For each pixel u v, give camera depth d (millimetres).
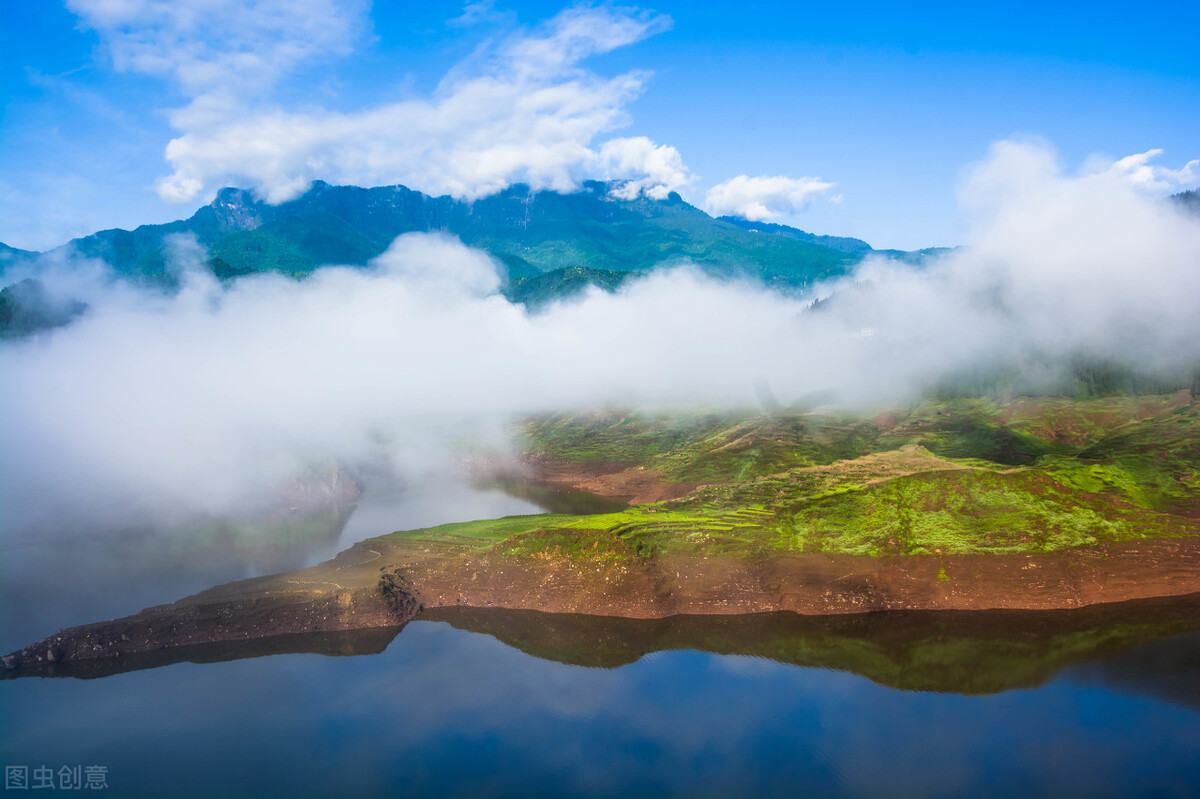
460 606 143000
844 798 79375
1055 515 148125
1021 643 118250
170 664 118000
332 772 86375
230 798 81250
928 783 82000
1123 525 144875
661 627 130500
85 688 109500
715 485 193500
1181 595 131375
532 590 143750
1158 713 95938
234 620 129125
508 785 83375
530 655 120500
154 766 88250
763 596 136750
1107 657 112125
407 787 83312
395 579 148250
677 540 151875
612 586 140375
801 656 117250
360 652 122688
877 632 124750
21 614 136250
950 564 139125
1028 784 81375
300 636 128500
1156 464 169000
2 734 96500
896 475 170000
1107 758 86062
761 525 156125
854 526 152000
